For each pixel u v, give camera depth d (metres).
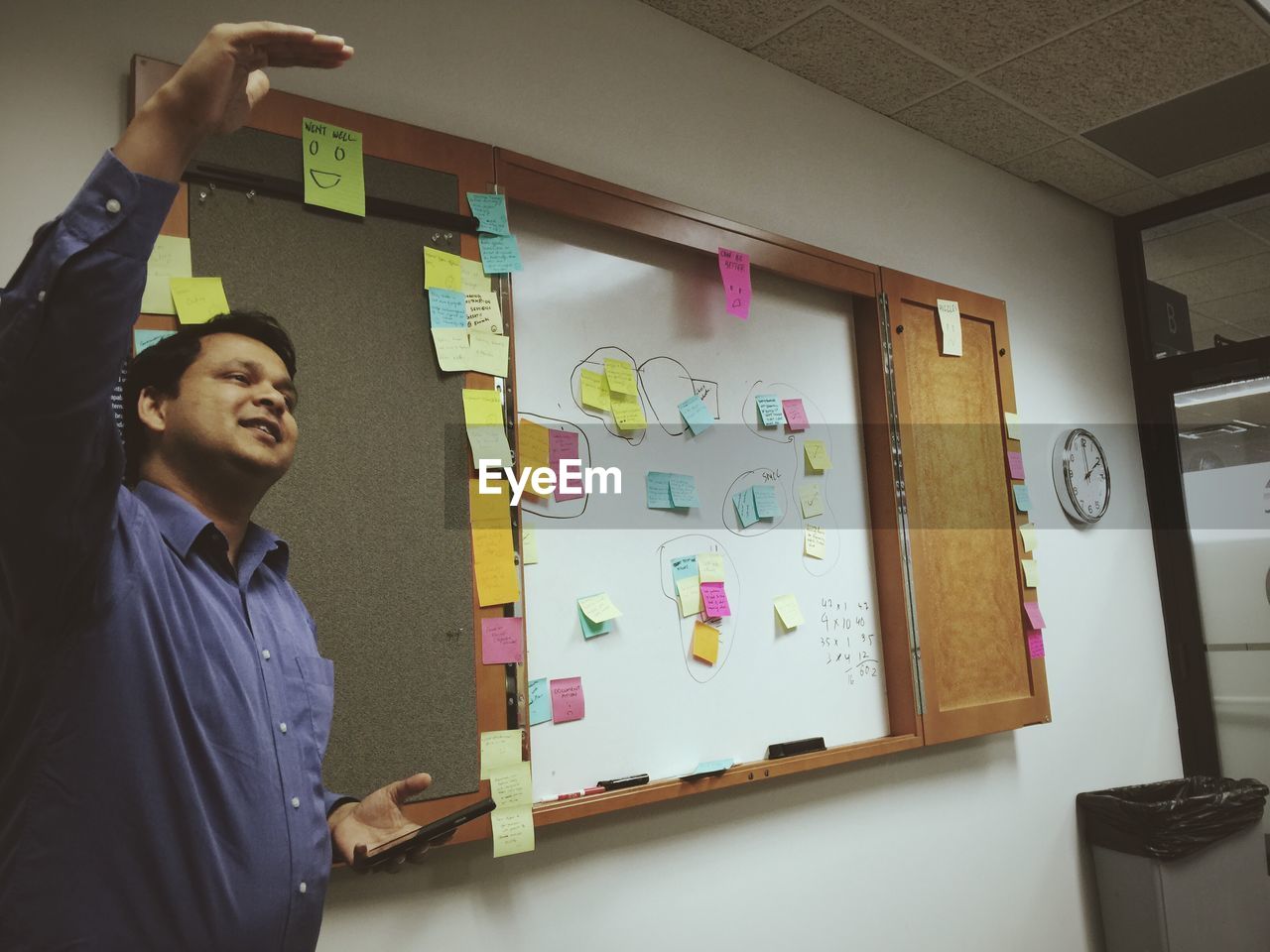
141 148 0.77
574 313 2.02
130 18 1.52
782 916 2.17
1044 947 2.79
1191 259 3.57
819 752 2.25
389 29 1.80
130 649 0.86
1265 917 2.92
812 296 2.55
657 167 2.22
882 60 2.55
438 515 1.69
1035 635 2.88
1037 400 3.24
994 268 3.16
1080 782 3.05
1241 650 3.41
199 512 0.98
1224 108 2.87
